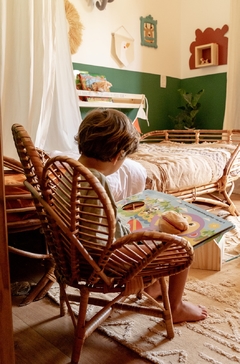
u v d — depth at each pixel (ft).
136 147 3.51
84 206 2.87
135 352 3.77
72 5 9.82
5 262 2.55
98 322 3.69
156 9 12.14
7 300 2.62
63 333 4.14
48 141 8.29
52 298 4.85
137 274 3.27
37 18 6.51
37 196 3.07
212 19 11.96
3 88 6.52
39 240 6.77
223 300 4.74
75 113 8.36
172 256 3.25
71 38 9.90
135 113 11.95
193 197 7.76
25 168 3.27
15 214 4.66
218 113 12.28
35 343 3.97
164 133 10.91
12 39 6.44
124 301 4.75
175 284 4.17
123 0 11.13
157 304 3.90
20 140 3.13
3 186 2.43
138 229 4.02
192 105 11.75
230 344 3.84
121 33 11.20
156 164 7.14
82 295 3.45
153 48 12.26
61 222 2.89
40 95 6.69
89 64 10.52
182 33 13.01
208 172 7.81
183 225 3.88
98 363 3.63
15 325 4.29
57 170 3.12
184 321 4.28
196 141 10.34
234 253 6.35
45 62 6.80
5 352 2.69
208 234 3.80
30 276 5.50
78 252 3.17
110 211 2.68
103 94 10.19
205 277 5.45
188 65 13.00
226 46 11.71
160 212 4.44
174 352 3.73
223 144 9.59
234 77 10.73
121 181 6.17
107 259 3.01
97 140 3.23
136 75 11.88
